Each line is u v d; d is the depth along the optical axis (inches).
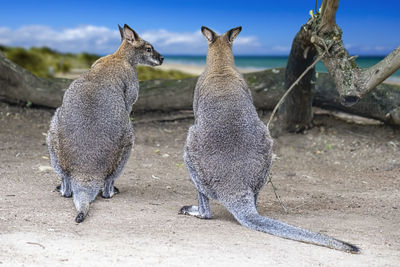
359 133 440.1
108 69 262.2
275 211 247.8
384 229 214.2
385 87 438.6
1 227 182.9
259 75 464.1
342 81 290.2
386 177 344.2
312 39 308.0
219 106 213.6
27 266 142.9
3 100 466.6
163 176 325.1
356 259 167.2
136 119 474.3
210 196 214.8
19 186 264.7
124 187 285.6
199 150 211.5
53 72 724.0
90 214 215.5
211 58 239.9
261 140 211.6
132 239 177.0
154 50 304.0
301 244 181.8
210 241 179.3
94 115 238.7
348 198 282.7
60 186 263.0
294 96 420.2
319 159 391.2
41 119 454.6
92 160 236.2
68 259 150.9
